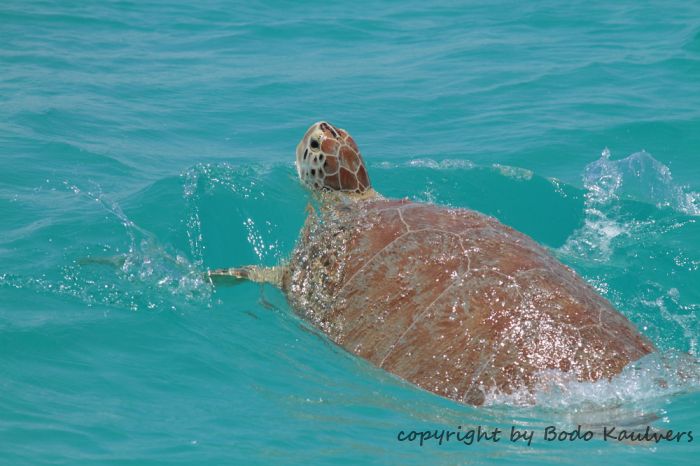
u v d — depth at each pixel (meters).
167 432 18.34
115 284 26.09
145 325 23.66
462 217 25.45
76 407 18.98
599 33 58.66
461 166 37.12
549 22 61.72
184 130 41.91
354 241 25.53
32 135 38.97
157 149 39.19
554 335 20.86
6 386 19.45
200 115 44.00
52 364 20.81
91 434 17.88
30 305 23.94
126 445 17.61
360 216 26.86
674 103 45.38
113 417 18.70
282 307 26.34
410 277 23.31
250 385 21.08
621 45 55.66
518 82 49.16
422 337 22.00
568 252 31.81
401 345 22.22
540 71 50.84
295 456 17.69
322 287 25.22
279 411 19.78
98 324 23.28
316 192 32.50
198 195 32.88
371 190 32.25
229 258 30.94
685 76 49.31
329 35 59.06
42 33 56.31
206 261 30.28
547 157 39.31
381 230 25.38
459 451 18.19
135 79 48.75
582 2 66.69
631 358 20.84
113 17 61.38
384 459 17.75
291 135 41.81
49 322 22.91
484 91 47.88
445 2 67.94
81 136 39.59
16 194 32.62
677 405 19.80
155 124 42.22
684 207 34.84
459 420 19.69
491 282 22.27
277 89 48.09
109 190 33.88
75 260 27.36
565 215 34.47
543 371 20.31
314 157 31.95
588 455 18.03
